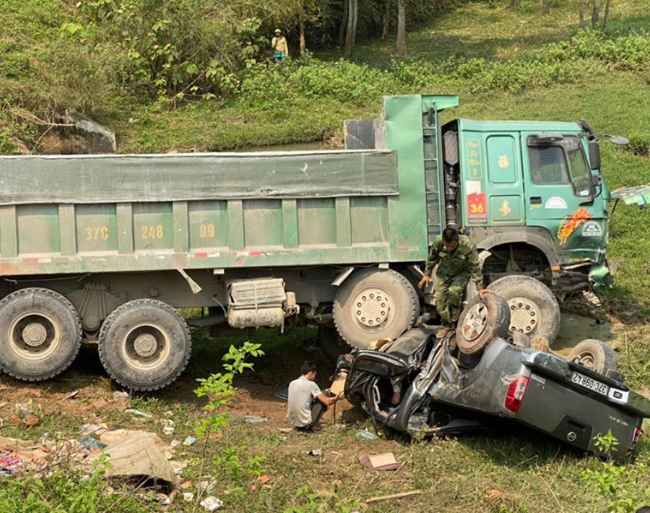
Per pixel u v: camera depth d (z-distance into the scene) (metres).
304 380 9.12
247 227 10.13
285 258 10.16
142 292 10.30
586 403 7.92
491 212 10.81
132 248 9.90
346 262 10.29
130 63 24.38
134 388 9.73
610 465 7.40
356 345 10.45
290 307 10.16
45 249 9.78
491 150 10.88
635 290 13.67
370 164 10.30
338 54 33.25
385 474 7.84
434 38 35.78
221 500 7.13
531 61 27.95
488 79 25.47
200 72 24.94
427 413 8.74
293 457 8.16
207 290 10.47
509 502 7.13
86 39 24.22
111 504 6.49
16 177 9.66
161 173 9.91
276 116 23.52
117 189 9.84
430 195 10.48
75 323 9.70
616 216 16.36
